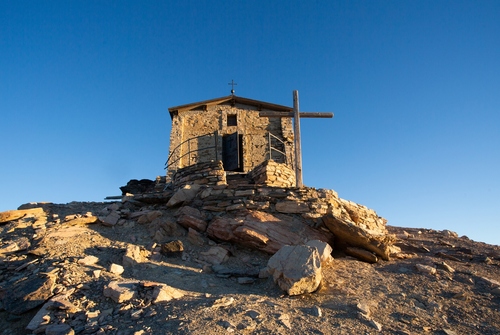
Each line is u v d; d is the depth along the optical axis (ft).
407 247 34.60
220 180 37.35
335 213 32.22
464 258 31.09
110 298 20.49
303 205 32.19
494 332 17.70
